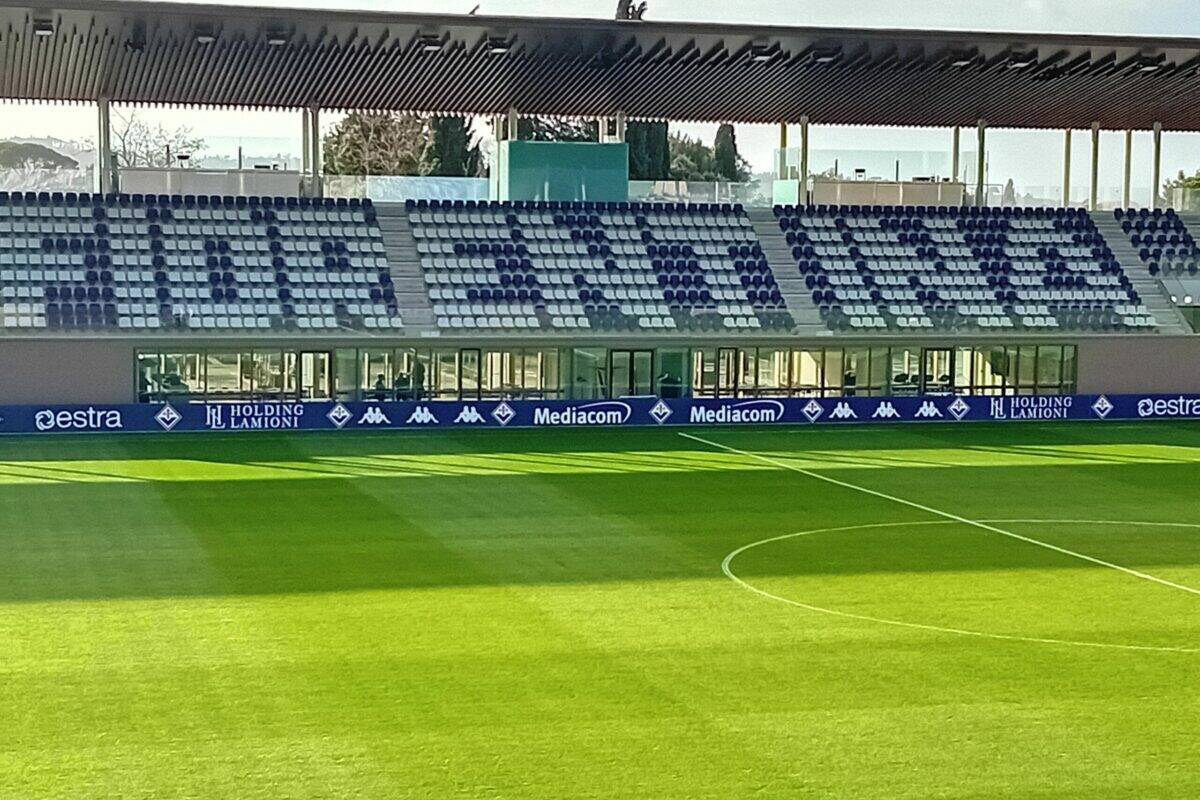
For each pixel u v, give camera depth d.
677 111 58.62
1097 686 17.47
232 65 49.03
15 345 45.81
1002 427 48.84
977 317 55.56
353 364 49.09
